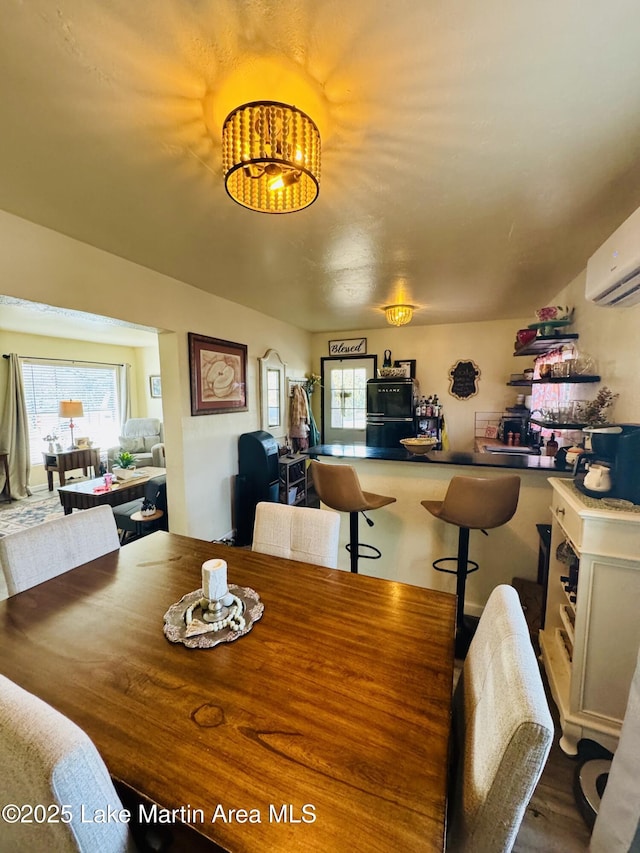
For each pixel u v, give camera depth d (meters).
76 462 5.07
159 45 0.83
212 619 1.08
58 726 0.54
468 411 4.42
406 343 4.68
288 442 4.50
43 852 0.57
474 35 0.81
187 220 1.71
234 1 0.74
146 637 1.02
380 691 0.83
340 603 1.19
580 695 1.40
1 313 3.68
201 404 3.00
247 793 0.62
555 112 1.04
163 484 3.24
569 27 0.78
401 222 1.73
